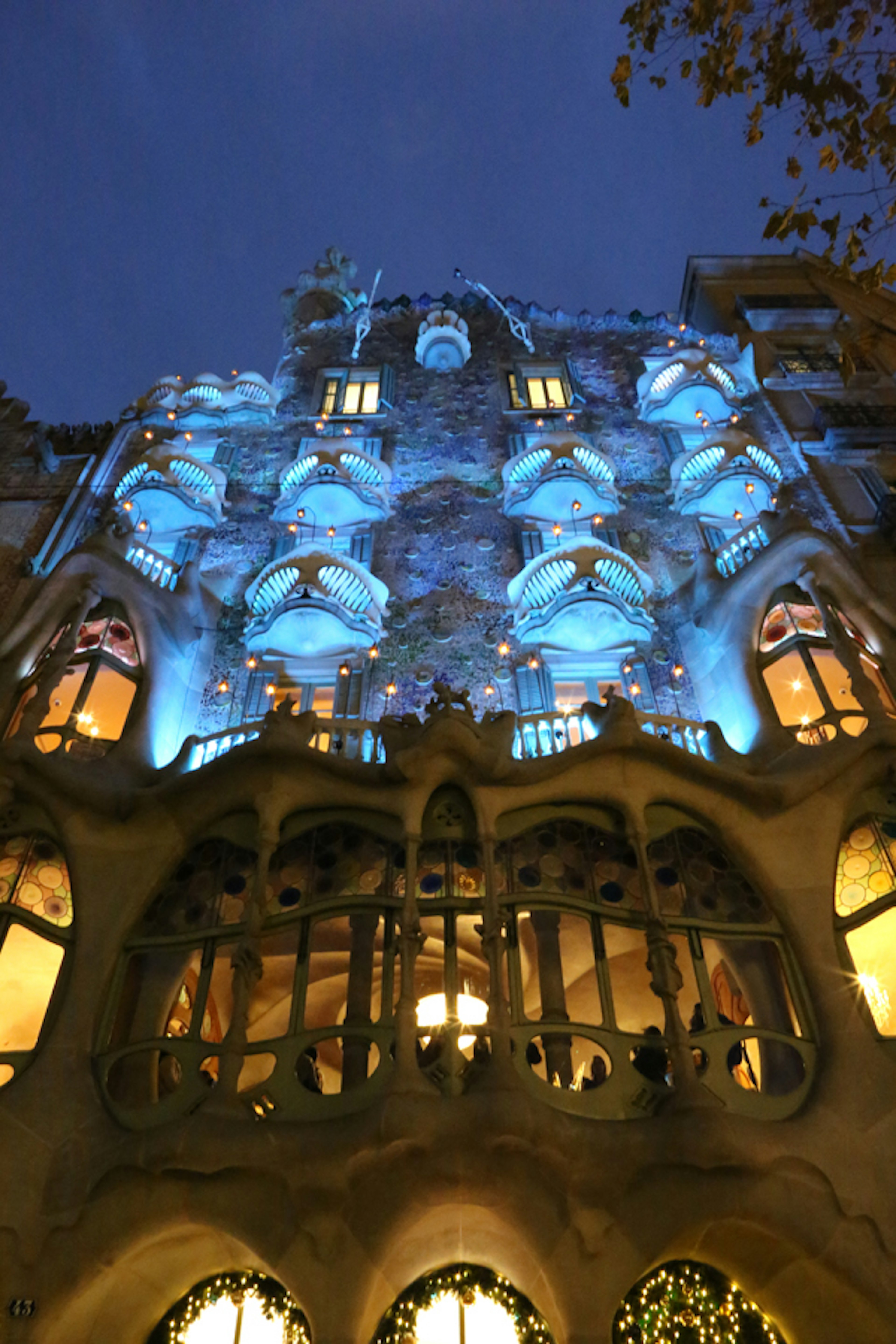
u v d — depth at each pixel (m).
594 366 27.09
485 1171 10.66
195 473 21.75
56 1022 12.55
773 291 29.64
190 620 18.53
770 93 11.18
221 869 13.86
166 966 13.39
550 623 17.94
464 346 27.25
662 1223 10.79
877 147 11.11
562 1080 12.06
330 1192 10.62
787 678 17.48
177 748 16.80
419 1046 12.42
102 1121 11.59
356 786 13.73
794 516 17.88
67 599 17.27
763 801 14.03
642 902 13.37
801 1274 11.16
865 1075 11.89
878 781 14.51
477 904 12.78
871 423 22.56
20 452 23.06
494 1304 11.51
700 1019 12.95
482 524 21.44
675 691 17.69
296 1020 12.18
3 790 14.17
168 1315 11.88
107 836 14.16
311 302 29.72
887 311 28.16
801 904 13.43
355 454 22.27
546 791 13.79
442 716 13.63
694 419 24.36
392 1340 11.12
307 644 18.16
